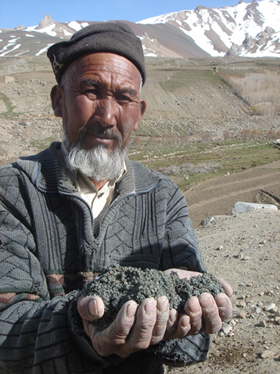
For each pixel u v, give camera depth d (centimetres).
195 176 2697
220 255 684
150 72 7775
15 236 136
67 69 147
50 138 4231
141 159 3506
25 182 144
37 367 119
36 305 130
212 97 6806
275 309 441
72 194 140
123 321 99
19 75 6562
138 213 152
